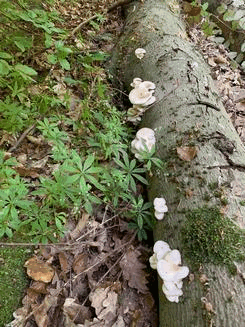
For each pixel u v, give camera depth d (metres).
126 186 0.76
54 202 0.72
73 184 0.77
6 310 0.64
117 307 0.66
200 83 0.94
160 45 1.10
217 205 0.64
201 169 0.71
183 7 1.50
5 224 0.66
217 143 0.75
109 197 0.80
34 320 0.63
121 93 1.14
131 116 0.99
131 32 1.24
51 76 1.09
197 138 0.77
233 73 1.29
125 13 1.55
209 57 1.32
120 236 0.77
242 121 1.08
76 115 1.00
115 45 1.29
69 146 0.92
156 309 0.67
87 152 0.90
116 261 0.72
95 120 0.99
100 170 0.75
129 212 0.78
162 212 0.71
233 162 0.71
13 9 0.88
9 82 0.93
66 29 1.29
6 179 0.70
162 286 0.62
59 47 0.89
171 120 0.85
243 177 0.69
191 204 0.67
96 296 0.66
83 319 0.64
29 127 0.92
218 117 0.83
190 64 1.00
